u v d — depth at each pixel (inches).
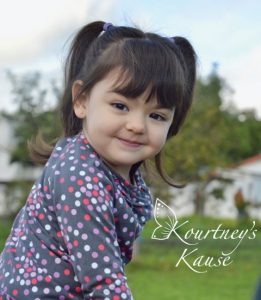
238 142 969.5
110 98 80.4
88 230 77.0
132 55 81.7
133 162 81.3
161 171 103.7
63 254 80.6
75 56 93.9
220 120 765.3
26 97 869.8
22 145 860.6
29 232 83.7
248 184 1201.4
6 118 970.1
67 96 94.3
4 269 85.0
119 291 76.0
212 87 1069.8
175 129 90.7
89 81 82.3
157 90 80.6
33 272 81.7
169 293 369.1
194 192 841.5
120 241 83.8
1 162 967.6
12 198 734.5
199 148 716.7
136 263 464.8
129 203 84.8
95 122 81.3
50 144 102.4
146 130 80.8
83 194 77.8
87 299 78.0
